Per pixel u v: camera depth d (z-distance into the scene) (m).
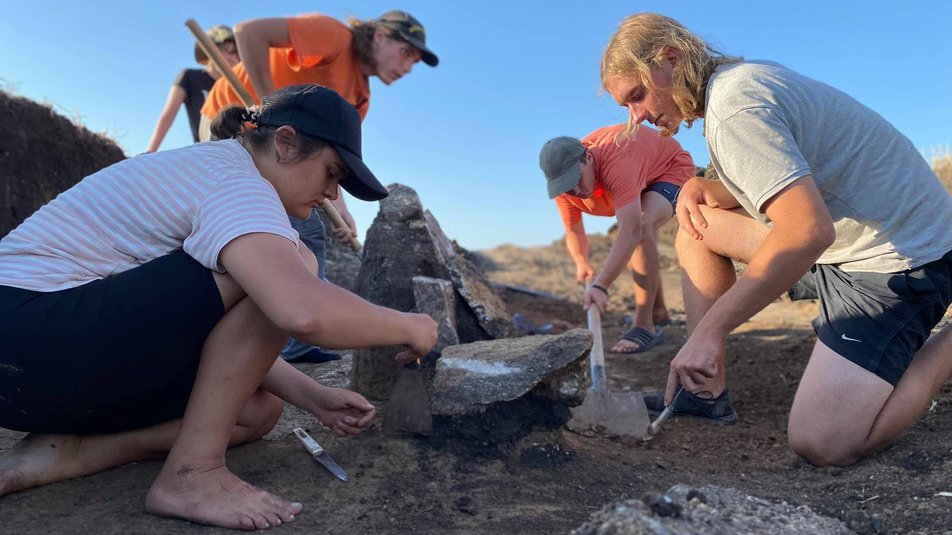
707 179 3.02
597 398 2.93
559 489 2.14
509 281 9.72
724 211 2.93
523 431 2.33
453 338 2.79
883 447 2.45
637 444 2.76
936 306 2.39
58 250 1.82
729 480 2.36
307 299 1.65
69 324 1.73
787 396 3.38
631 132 2.94
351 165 1.89
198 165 1.86
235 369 1.79
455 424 2.31
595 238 13.01
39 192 4.91
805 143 2.30
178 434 1.92
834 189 2.37
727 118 2.25
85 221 1.85
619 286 8.38
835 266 2.51
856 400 2.33
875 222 2.36
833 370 2.38
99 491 1.95
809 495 2.21
